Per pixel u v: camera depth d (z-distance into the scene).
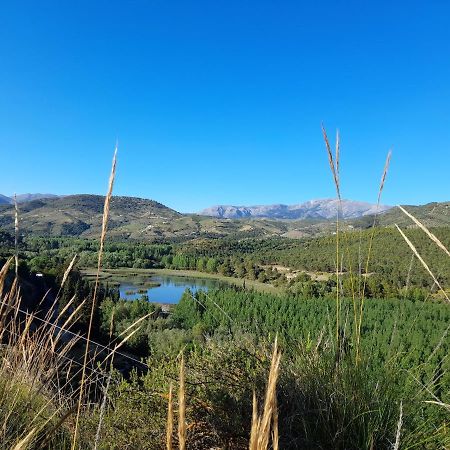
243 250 167.38
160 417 2.67
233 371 2.94
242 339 3.12
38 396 2.17
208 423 2.50
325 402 2.28
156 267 147.62
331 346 2.70
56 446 1.93
